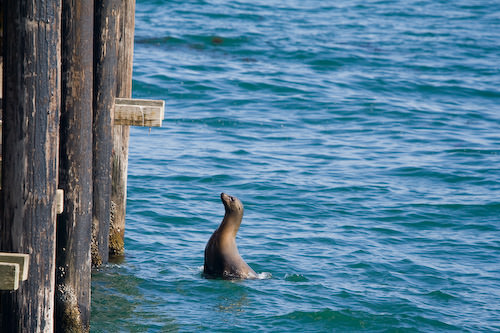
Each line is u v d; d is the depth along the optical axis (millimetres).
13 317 12266
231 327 16953
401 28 70500
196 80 49531
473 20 75688
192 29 63250
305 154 35969
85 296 15422
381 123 42750
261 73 52562
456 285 20641
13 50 11742
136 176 30906
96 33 19078
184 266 21297
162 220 25797
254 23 67938
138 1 72875
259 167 33312
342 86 50750
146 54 55531
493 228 26594
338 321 17516
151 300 18422
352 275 21016
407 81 52875
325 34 65938
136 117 19750
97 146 19703
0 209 12227
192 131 39281
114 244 21734
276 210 27625
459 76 55094
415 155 36438
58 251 15125
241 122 41469
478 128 42562
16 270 11719
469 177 33000
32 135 11922
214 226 25641
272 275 20750
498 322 18047
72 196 15117
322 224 26234
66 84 15164
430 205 28875
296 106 45438
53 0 11812
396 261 22562
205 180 31016
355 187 30953
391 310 18375
